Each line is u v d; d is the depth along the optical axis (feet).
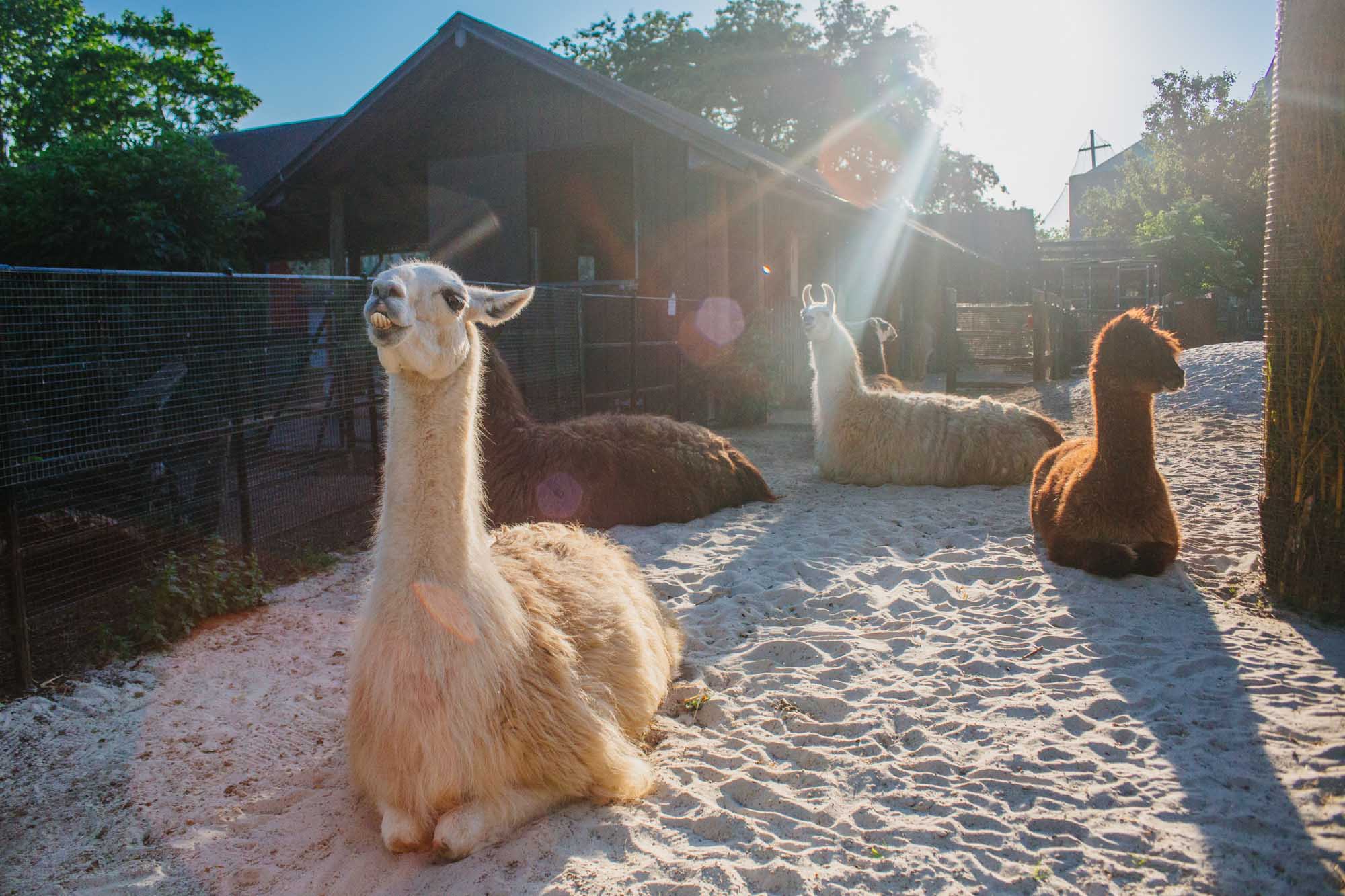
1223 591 16.96
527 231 46.62
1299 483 15.70
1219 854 8.95
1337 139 15.08
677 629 14.83
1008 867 8.89
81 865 9.62
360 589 19.16
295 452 22.62
